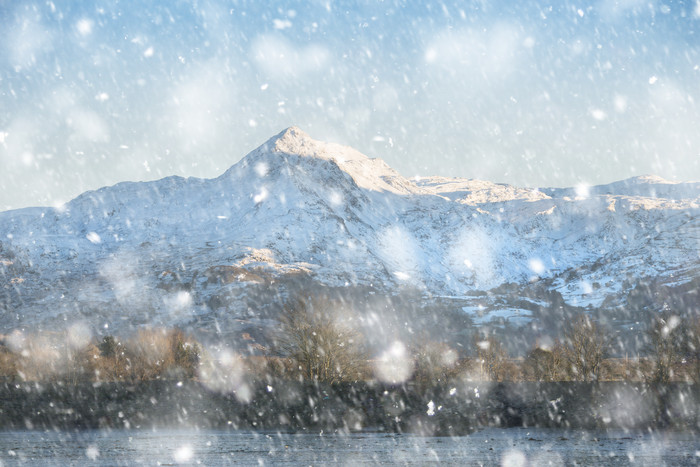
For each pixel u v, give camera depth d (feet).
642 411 345.10
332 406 368.48
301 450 266.36
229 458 244.01
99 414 363.35
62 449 266.57
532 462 237.45
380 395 383.24
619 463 234.99
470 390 382.83
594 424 337.93
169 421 356.38
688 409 341.21
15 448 269.23
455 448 272.31
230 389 396.37
